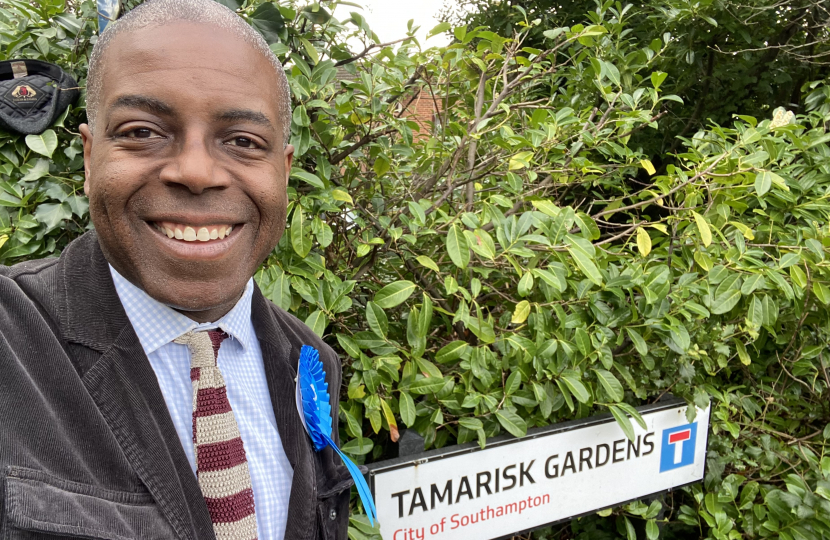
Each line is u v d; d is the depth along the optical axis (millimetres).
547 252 1678
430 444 1527
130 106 669
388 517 1363
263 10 1467
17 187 1421
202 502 701
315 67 1585
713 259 1860
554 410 1657
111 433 660
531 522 1568
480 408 1525
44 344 669
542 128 1932
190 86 671
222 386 771
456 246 1419
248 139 733
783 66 3375
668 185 1893
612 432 1677
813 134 2307
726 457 1974
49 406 635
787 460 2029
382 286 1725
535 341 1538
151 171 676
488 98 2297
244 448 788
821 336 2092
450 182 1791
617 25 2348
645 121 2002
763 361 2209
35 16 1521
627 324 1690
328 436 948
